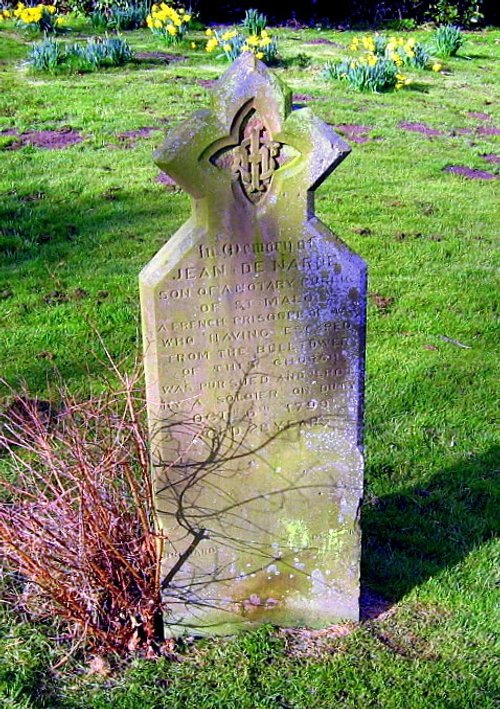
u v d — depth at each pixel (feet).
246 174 7.47
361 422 8.30
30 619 8.55
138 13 38.37
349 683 8.11
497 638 8.63
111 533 8.11
